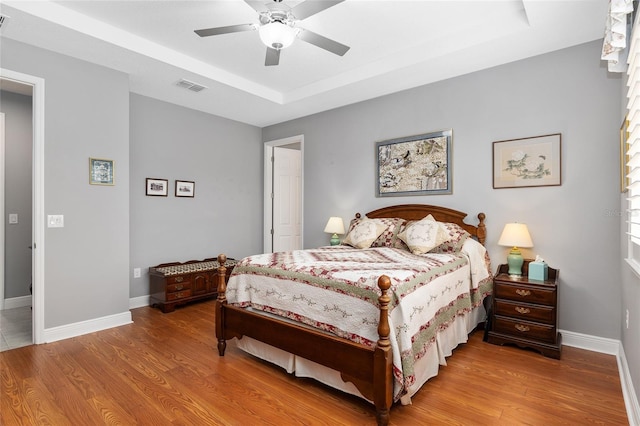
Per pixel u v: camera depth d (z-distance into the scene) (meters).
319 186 4.85
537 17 2.46
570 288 2.94
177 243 4.49
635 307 1.95
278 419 1.89
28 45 2.85
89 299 3.21
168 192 4.39
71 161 3.09
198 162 4.73
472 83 3.46
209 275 4.33
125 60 3.17
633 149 1.89
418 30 2.93
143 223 4.15
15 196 4.00
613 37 1.75
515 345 2.88
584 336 2.86
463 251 3.09
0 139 3.88
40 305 2.92
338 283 2.09
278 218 5.71
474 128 3.46
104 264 3.31
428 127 3.77
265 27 2.19
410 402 1.96
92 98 3.22
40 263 2.91
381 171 4.18
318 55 3.37
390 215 4.04
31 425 1.83
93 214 3.23
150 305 4.13
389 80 3.66
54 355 2.70
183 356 2.71
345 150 4.54
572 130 2.92
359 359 1.92
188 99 4.26
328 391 2.20
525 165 3.16
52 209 2.98
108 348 2.85
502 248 3.30
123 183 3.44
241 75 3.86
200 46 3.20
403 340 1.84
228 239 5.12
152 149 4.22
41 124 2.91
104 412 1.95
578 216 2.90
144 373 2.42
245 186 5.38
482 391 2.16
